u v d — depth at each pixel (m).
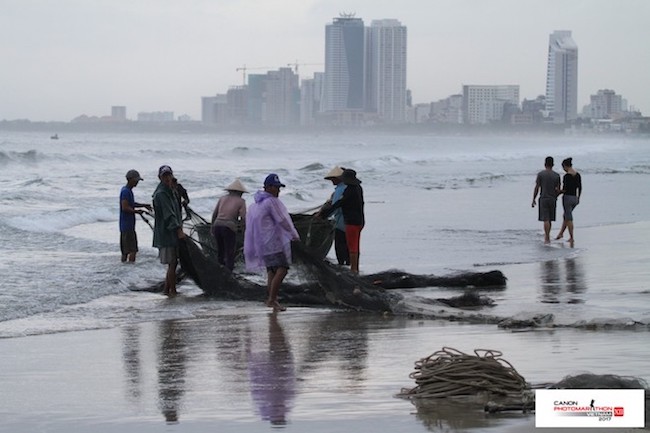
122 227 25.44
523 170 94.62
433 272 24.45
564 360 13.59
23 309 18.75
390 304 18.83
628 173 86.00
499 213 44.72
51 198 47.91
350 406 11.16
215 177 67.31
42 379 12.87
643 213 45.75
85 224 37.97
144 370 13.42
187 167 90.44
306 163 104.31
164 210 20.94
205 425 10.46
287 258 19.45
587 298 20.38
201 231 23.73
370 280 22.14
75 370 13.44
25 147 127.44
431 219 41.47
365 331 16.61
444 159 125.94
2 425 10.56
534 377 12.41
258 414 10.89
